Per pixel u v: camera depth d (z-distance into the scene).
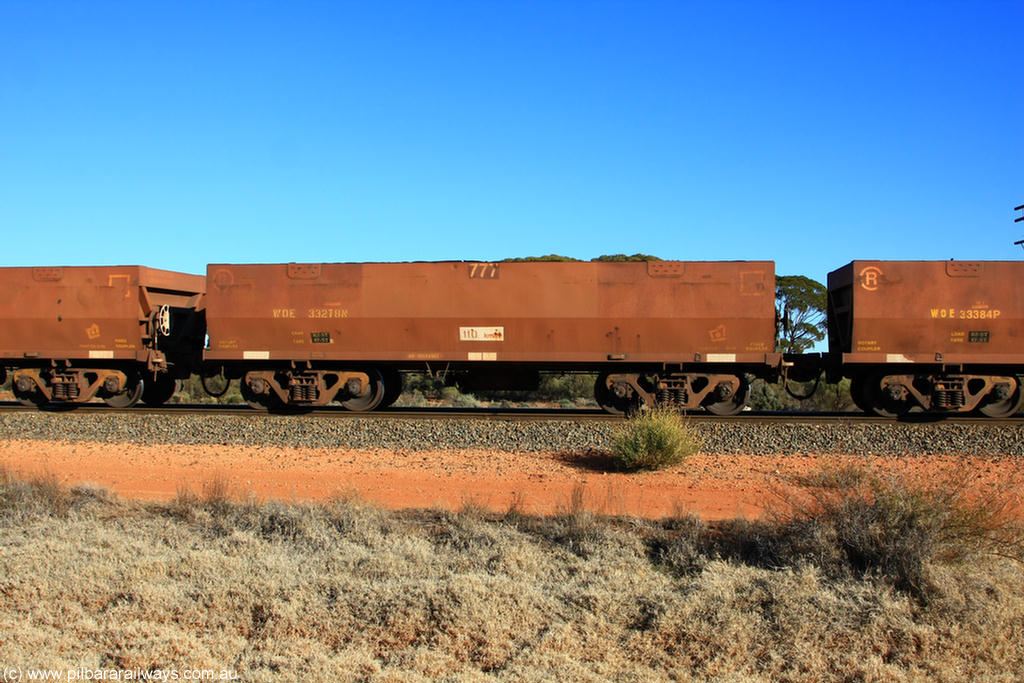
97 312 18.39
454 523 8.41
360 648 5.57
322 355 17.62
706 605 6.04
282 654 5.48
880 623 5.71
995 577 6.38
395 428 15.14
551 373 20.58
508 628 5.78
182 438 14.62
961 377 16.47
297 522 8.20
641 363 17.08
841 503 7.59
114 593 6.48
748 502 9.75
